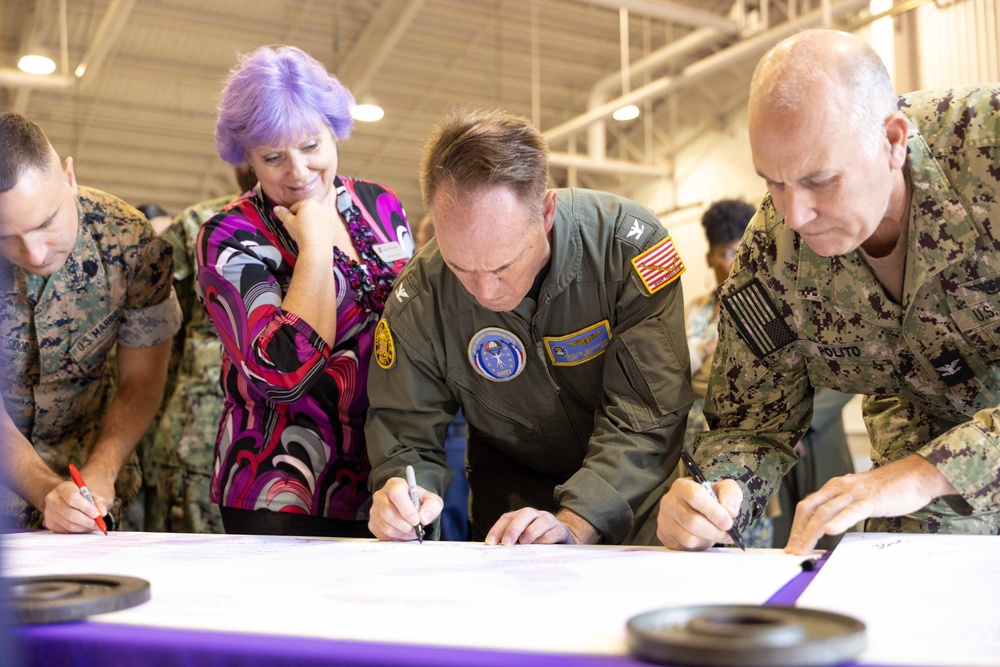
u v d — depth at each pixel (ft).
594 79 35.01
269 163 6.13
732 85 34.50
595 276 5.49
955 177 4.53
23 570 3.90
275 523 6.09
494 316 5.62
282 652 2.28
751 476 4.95
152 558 4.26
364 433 6.29
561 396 5.87
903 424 5.60
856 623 2.19
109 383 7.92
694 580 3.30
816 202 4.12
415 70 33.40
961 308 4.66
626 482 5.19
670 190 37.42
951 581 3.12
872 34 22.48
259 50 6.18
